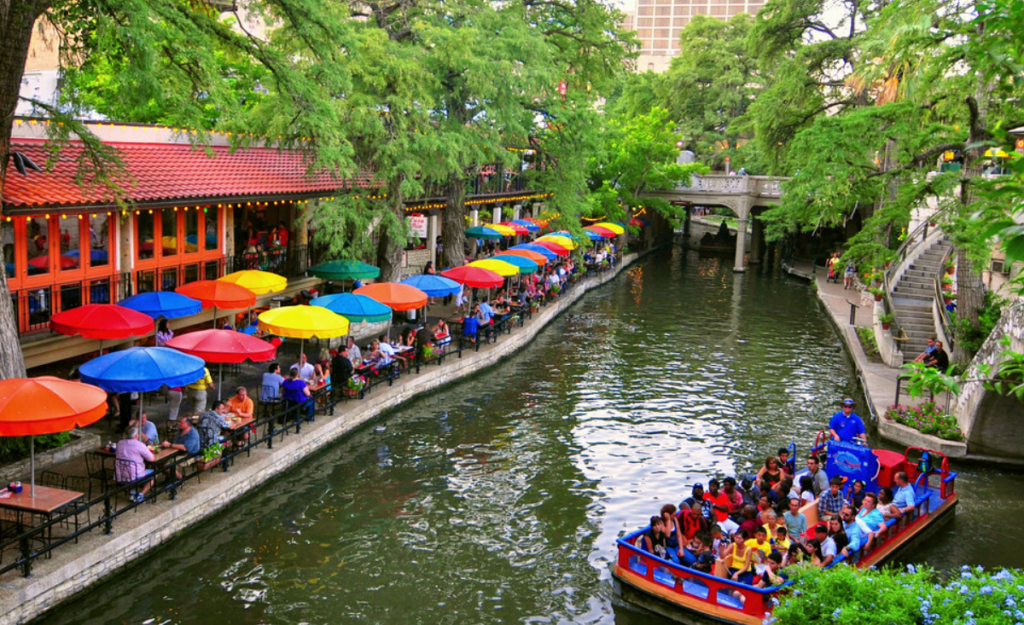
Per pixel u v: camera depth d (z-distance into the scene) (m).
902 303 29.69
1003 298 23.22
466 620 12.02
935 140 22.44
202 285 19.19
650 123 56.38
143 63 14.44
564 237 41.44
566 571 13.66
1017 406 17.98
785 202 25.56
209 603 11.97
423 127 24.98
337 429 18.80
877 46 20.61
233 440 15.84
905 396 22.72
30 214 15.92
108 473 14.17
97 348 18.88
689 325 35.78
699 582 12.87
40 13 14.77
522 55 28.11
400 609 12.21
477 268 27.16
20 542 11.54
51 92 31.62
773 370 27.94
